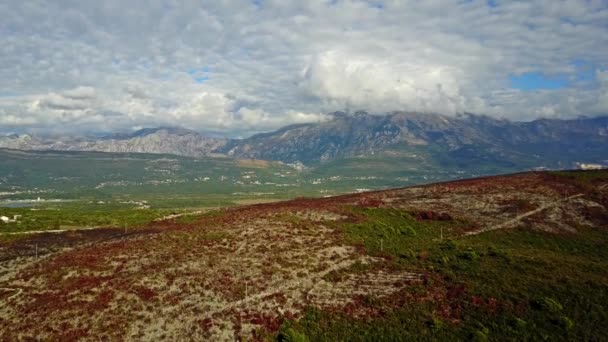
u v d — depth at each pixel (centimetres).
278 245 7650
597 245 8262
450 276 6506
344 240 8044
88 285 6288
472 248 7706
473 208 10331
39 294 6175
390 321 5566
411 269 6850
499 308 5634
